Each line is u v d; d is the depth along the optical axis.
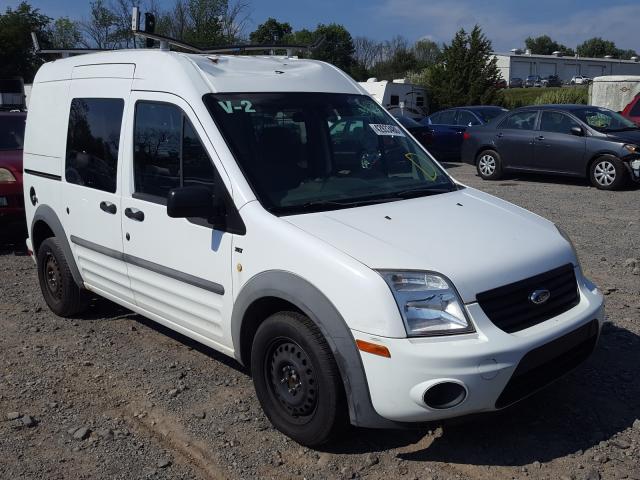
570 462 3.66
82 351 5.36
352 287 3.41
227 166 4.07
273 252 3.76
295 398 3.79
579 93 31.72
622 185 12.73
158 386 4.69
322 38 5.71
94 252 5.35
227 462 3.74
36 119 6.18
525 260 3.74
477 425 4.05
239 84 4.50
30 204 6.28
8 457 3.83
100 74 5.26
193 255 4.30
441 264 3.50
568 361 3.82
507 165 14.47
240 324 4.01
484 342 3.35
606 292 6.38
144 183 4.72
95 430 4.12
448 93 39.56
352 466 3.66
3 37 39.62
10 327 5.94
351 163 4.57
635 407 4.25
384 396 3.37
